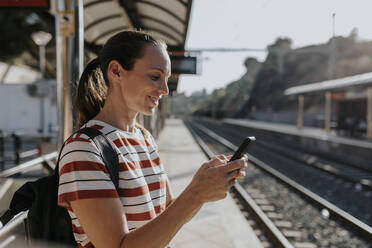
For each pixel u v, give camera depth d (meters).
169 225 0.80
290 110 58.09
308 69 62.09
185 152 14.04
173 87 12.92
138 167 0.99
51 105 15.61
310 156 14.55
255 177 9.23
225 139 23.73
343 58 37.66
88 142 0.87
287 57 69.44
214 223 4.79
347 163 11.72
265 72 76.94
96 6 5.30
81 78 1.15
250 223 5.34
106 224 0.80
